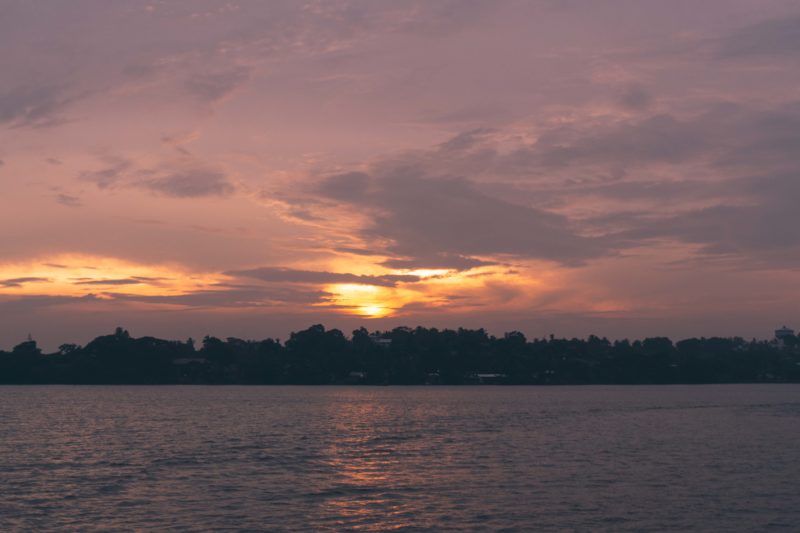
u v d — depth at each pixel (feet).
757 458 256.93
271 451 282.77
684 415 492.95
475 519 160.76
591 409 576.20
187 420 460.55
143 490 194.39
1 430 383.45
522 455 267.80
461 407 620.90
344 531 150.92
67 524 157.07
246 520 159.84
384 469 231.50
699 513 166.61
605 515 164.55
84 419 467.93
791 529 153.69
